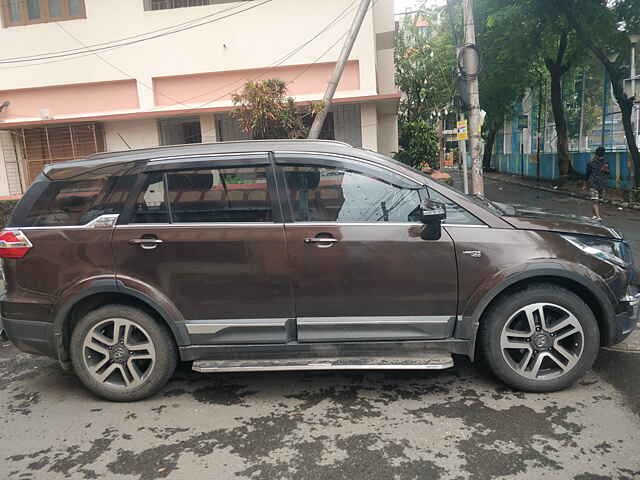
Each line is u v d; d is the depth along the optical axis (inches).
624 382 145.6
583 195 721.6
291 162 143.0
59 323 143.0
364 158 143.7
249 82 445.7
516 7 609.6
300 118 460.1
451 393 143.0
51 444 124.6
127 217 143.1
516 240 136.9
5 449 123.0
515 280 134.8
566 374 138.6
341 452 116.0
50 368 175.8
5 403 148.6
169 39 546.9
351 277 137.8
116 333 143.4
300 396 145.6
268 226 139.5
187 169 143.9
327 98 409.1
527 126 1165.1
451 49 943.7
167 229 140.8
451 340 139.6
